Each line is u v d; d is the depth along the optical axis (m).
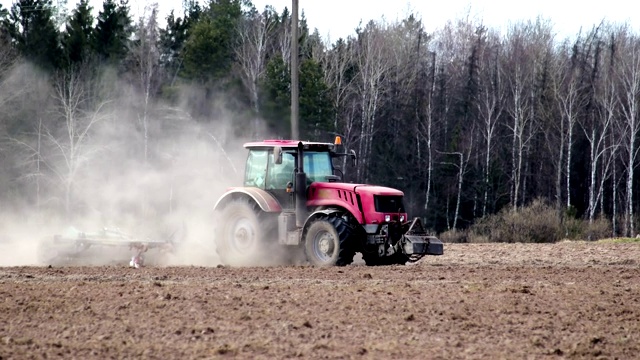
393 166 88.75
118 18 84.50
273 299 19.28
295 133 44.06
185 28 89.38
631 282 23.34
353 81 90.88
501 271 25.69
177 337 15.66
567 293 20.89
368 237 26.80
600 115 91.25
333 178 28.69
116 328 16.31
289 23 93.12
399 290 20.89
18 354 14.34
